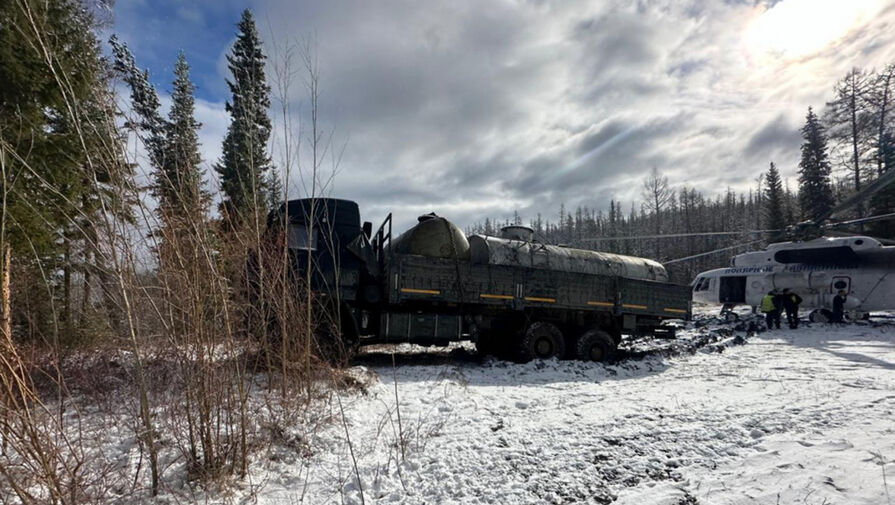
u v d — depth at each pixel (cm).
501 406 539
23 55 499
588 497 300
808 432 398
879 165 2861
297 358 518
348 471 350
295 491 323
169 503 297
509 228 1011
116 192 279
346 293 757
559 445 394
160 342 357
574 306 913
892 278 1433
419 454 380
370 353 993
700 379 733
